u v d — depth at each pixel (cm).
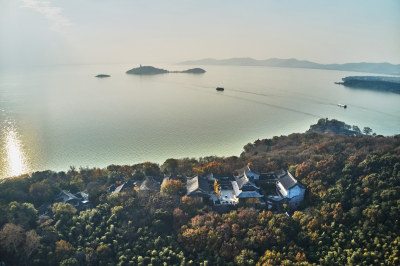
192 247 9806
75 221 10925
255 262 9069
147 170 15825
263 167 15138
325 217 10362
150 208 11469
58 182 14588
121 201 12044
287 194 12300
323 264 8806
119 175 15650
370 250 8919
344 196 11094
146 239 10094
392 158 12062
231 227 10412
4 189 12725
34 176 14938
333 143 17050
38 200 12825
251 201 12388
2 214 10362
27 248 9050
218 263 9125
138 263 9106
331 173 12719
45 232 10056
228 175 14938
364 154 13612
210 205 12306
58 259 9031
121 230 10425
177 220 10950
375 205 10106
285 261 8706
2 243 8919
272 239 9762
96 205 12812
